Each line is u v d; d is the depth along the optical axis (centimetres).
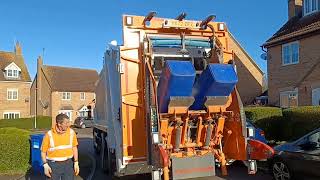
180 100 422
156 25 473
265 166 592
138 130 454
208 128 455
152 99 422
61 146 406
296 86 1322
